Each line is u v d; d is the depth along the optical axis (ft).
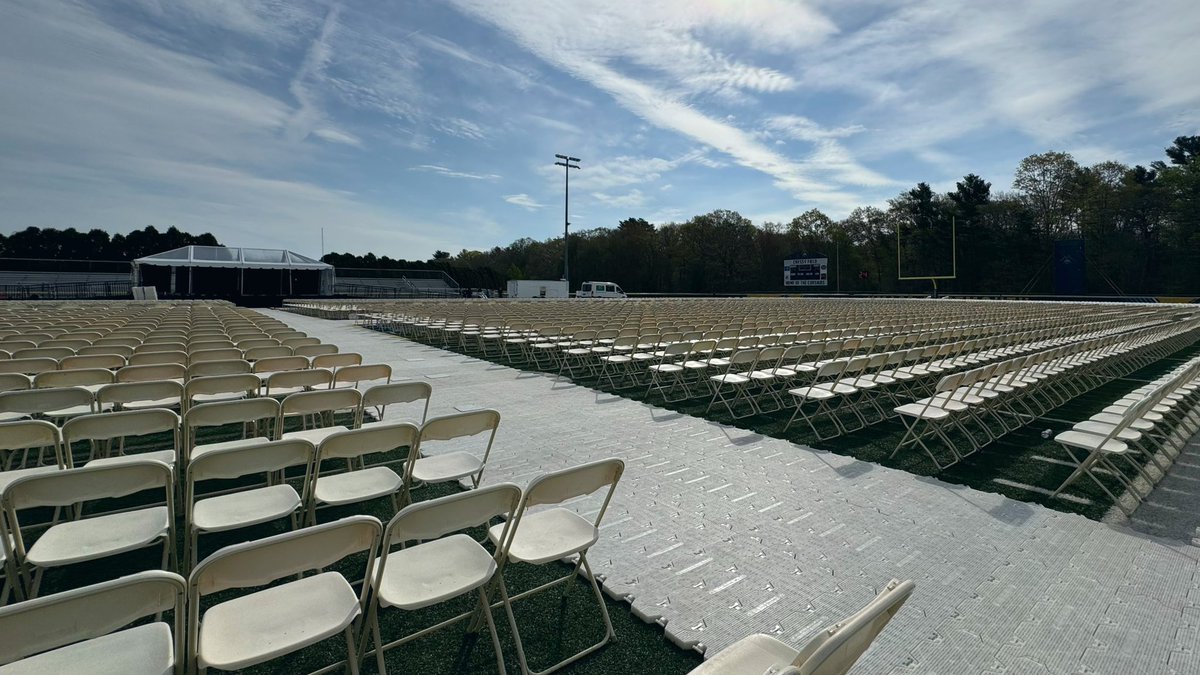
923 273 157.79
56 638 4.33
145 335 24.29
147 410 10.42
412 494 12.74
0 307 55.31
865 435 18.37
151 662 5.02
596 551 10.11
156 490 12.71
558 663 7.10
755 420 20.07
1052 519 11.56
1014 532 10.95
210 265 104.06
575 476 7.19
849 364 18.81
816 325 34.22
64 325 30.71
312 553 5.56
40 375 14.34
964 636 7.68
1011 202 151.33
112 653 5.07
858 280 173.47
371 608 6.21
